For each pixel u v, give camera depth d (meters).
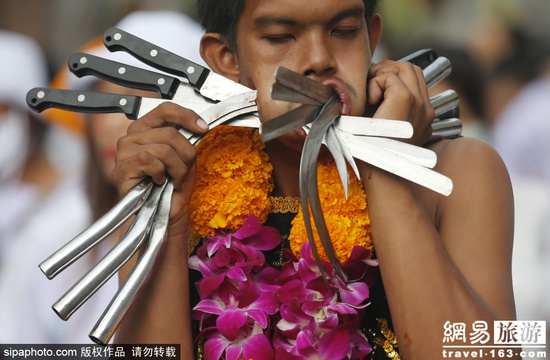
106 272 2.84
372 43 3.42
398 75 3.12
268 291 3.09
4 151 5.67
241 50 3.13
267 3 2.98
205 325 3.18
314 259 3.06
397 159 2.84
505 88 8.41
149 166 2.94
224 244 3.13
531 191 6.73
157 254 2.94
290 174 3.30
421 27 10.59
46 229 5.20
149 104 3.12
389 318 3.20
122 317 2.83
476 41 9.83
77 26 9.57
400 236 2.95
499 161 3.29
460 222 3.17
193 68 3.09
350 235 3.07
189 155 3.00
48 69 6.90
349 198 3.11
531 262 6.44
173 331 3.06
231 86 3.08
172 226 3.05
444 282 2.93
